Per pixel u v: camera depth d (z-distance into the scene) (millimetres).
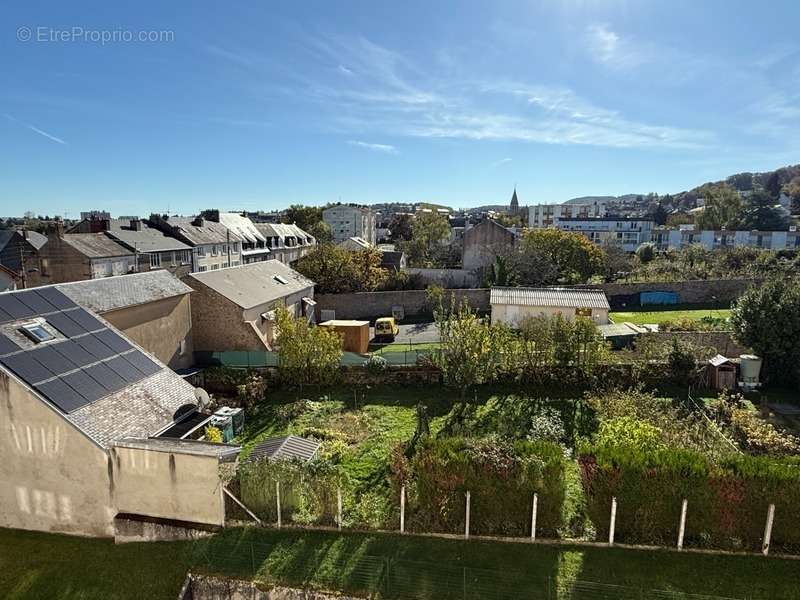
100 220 43781
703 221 92625
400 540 11602
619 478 11180
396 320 40188
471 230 51719
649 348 23141
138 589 10820
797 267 49688
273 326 28375
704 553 10898
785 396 21328
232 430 18125
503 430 17922
